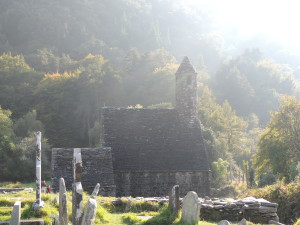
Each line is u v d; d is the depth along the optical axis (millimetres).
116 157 25484
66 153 23766
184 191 25547
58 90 76625
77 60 105625
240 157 65688
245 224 10688
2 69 82375
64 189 10828
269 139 43719
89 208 9047
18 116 72875
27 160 53656
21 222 11281
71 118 74000
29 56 99125
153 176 25328
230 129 61969
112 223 12570
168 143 26938
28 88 78250
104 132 26812
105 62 92000
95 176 23062
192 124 28328
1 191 23422
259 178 46250
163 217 12477
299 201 17391
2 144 53938
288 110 43375
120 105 75375
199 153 26766
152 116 28359
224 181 47094
